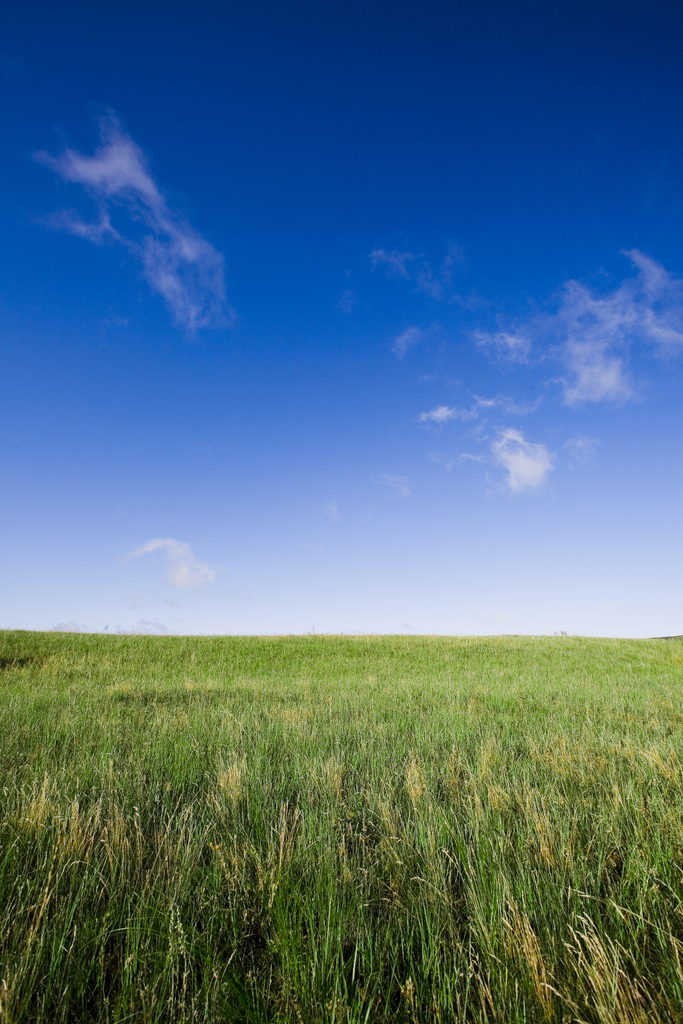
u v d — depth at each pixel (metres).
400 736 6.20
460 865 2.87
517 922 2.16
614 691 10.27
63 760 4.86
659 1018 1.84
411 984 1.96
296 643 24.77
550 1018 1.83
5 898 2.46
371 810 3.67
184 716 7.28
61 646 21.83
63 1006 1.92
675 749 4.97
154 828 3.40
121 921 2.35
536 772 4.46
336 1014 1.84
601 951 1.98
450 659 21.19
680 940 2.18
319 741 5.89
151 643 23.62
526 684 12.52
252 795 3.96
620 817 3.33
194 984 2.04
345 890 2.54
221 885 2.65
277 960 2.20
